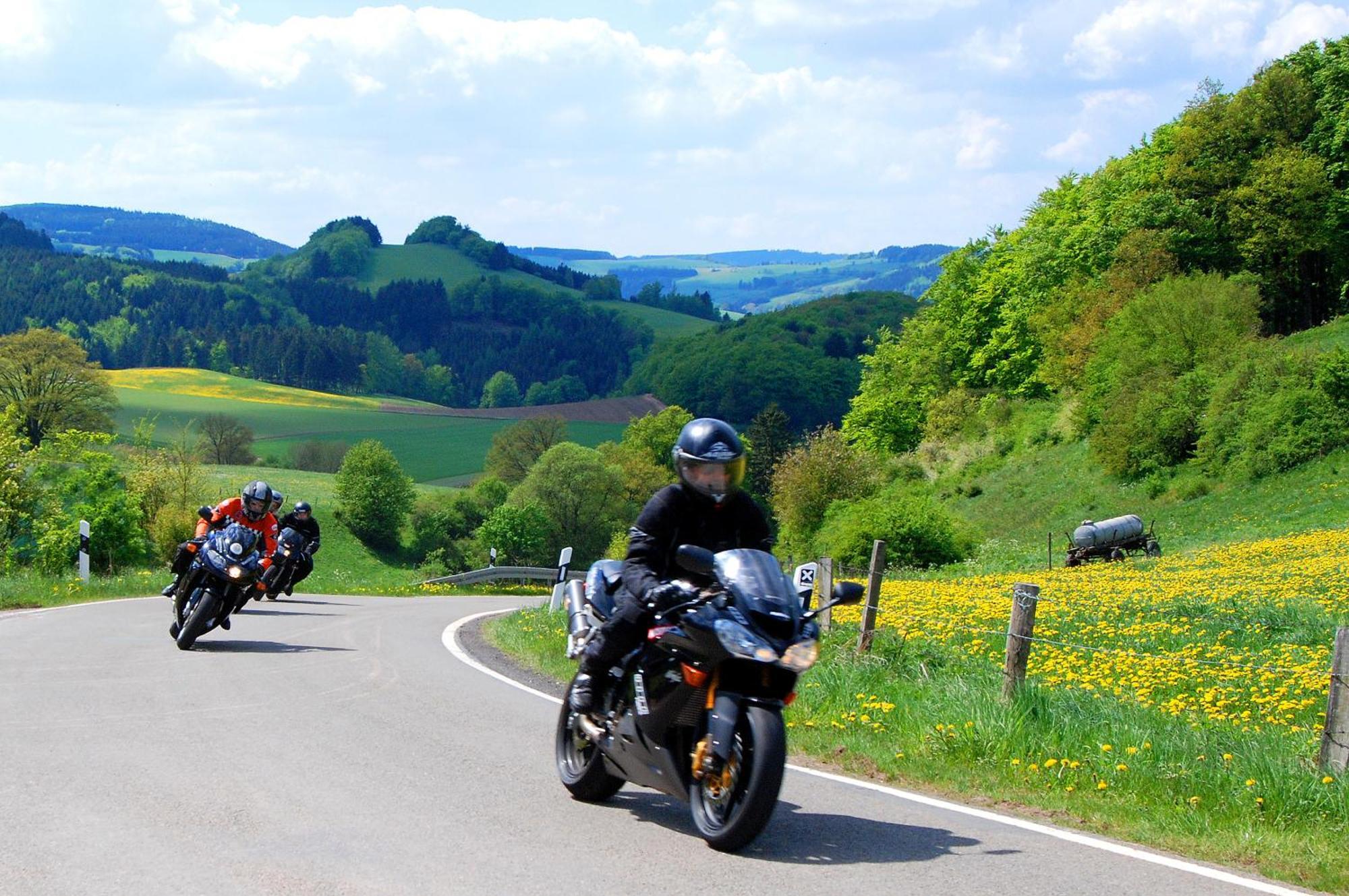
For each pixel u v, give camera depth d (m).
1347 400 43.31
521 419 131.12
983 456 64.12
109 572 31.23
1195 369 51.19
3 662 11.41
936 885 5.27
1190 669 12.99
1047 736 8.53
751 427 117.00
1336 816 6.86
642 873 5.27
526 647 14.36
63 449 39.84
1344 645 7.59
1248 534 36.88
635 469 117.19
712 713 5.68
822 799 7.01
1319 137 66.44
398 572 95.44
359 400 172.12
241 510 13.62
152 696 9.55
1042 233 80.38
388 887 4.94
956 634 15.56
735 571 5.76
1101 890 5.32
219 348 195.25
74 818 5.88
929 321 87.44
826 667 11.44
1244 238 65.81
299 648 13.48
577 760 6.91
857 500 56.06
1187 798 7.23
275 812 6.09
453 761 7.51
